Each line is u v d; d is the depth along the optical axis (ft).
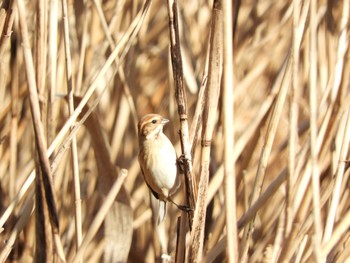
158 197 32.86
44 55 27.22
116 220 34.63
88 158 46.24
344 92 31.50
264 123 39.81
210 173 40.24
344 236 31.83
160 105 50.19
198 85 44.11
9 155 43.32
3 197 42.27
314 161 24.77
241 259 29.84
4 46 30.37
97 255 43.50
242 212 41.27
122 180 28.71
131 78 46.98
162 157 31.68
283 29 49.44
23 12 24.41
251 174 42.88
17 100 40.19
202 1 47.67
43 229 25.58
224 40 23.39
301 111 46.01
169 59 43.09
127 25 45.93
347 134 29.84
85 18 38.93
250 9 47.50
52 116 31.40
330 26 40.40
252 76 43.55
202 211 26.16
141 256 46.57
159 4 52.08
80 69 38.04
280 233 28.81
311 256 29.99
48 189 25.25
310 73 25.21
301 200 28.91
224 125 23.67
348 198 34.68
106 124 46.09
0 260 29.07
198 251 26.27
